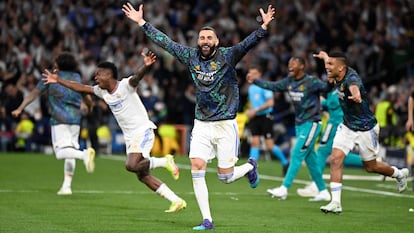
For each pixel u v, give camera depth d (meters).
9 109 47.53
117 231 19.05
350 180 34.34
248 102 41.84
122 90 22.12
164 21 55.47
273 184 32.03
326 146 26.73
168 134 48.06
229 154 19.69
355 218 22.00
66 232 18.88
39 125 47.91
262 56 51.97
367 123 22.66
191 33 54.16
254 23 56.72
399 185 23.84
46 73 22.00
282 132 48.59
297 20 55.91
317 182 26.52
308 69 50.56
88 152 25.80
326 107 26.95
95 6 54.72
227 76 19.38
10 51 50.38
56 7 54.66
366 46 53.16
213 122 19.55
